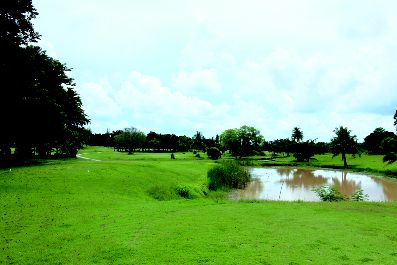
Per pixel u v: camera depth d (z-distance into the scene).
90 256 13.43
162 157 107.50
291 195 44.44
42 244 14.93
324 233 16.55
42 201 23.64
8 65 39.25
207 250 13.94
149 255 13.41
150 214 21.11
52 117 46.88
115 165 42.69
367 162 96.75
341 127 96.44
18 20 39.19
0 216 19.52
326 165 96.31
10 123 42.53
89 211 21.62
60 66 53.94
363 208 23.61
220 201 27.53
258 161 114.00
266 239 15.49
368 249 14.13
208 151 114.50
